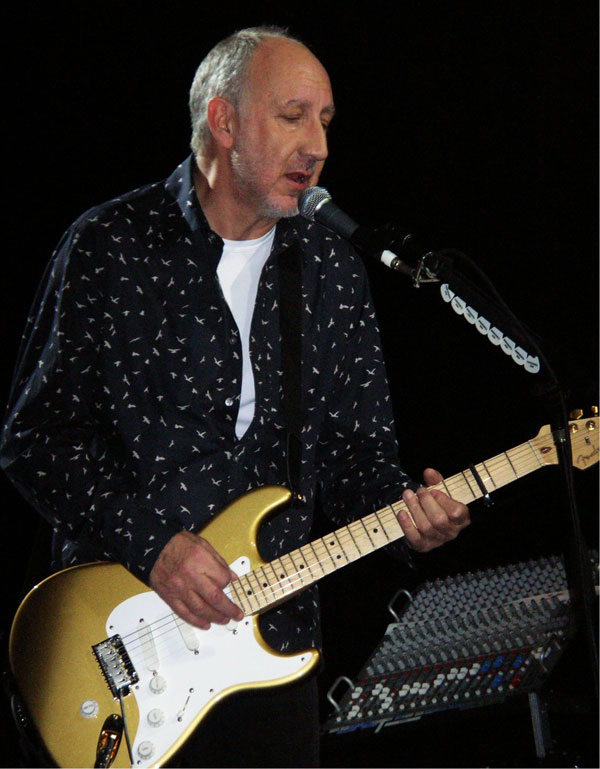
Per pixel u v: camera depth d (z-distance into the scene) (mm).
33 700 8664
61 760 8547
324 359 10148
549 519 15906
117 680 8766
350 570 16641
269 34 9617
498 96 17109
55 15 16469
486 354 17844
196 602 8641
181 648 8906
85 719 8664
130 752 8586
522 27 16781
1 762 11883
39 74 16578
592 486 15680
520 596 10914
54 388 9055
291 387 9797
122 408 9250
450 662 10406
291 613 9625
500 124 17188
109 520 8945
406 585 16391
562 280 17000
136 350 9281
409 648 10977
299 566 9320
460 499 9492
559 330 16938
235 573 9039
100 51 16641
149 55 16719
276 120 9188
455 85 17281
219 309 9500
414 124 17594
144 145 16875
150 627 8922
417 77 17406
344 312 10266
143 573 8805
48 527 10180
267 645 9039
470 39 17062
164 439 9305
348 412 10461
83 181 16859
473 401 17875
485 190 17422
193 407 9375
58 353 9023
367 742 10180
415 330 18281
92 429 9383
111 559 9133
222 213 9562
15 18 16406
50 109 16688
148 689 8781
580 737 9320
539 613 10344
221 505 9398
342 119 17797
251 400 9688
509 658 9875
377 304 18516
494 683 9594
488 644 10266
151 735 8672
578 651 9477
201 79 9766
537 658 9547
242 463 9562
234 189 9398
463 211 17578
